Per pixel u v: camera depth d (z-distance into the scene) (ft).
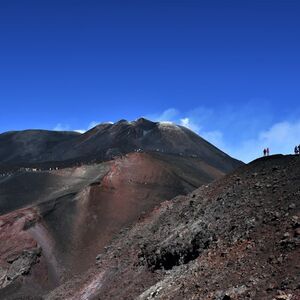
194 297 79.77
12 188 240.53
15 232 197.98
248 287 70.49
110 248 151.43
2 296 174.09
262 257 78.38
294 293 61.46
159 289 97.14
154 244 124.06
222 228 104.06
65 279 183.32
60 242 198.18
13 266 183.62
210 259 92.79
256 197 108.99
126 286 117.91
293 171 112.27
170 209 146.30
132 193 227.81
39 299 150.41
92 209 215.72
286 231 81.92
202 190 141.08
